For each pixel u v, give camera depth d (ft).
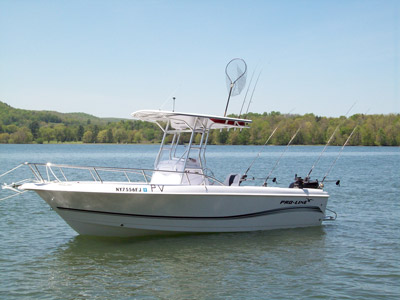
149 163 158.92
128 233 37.42
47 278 28.99
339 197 66.13
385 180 92.53
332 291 27.09
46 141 548.31
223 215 38.40
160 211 36.29
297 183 43.42
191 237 38.29
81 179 87.92
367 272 30.60
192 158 39.83
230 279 28.99
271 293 26.71
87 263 31.94
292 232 41.24
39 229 42.47
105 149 347.56
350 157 211.82
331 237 40.01
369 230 43.16
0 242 37.65
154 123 42.50
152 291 26.96
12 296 26.09
